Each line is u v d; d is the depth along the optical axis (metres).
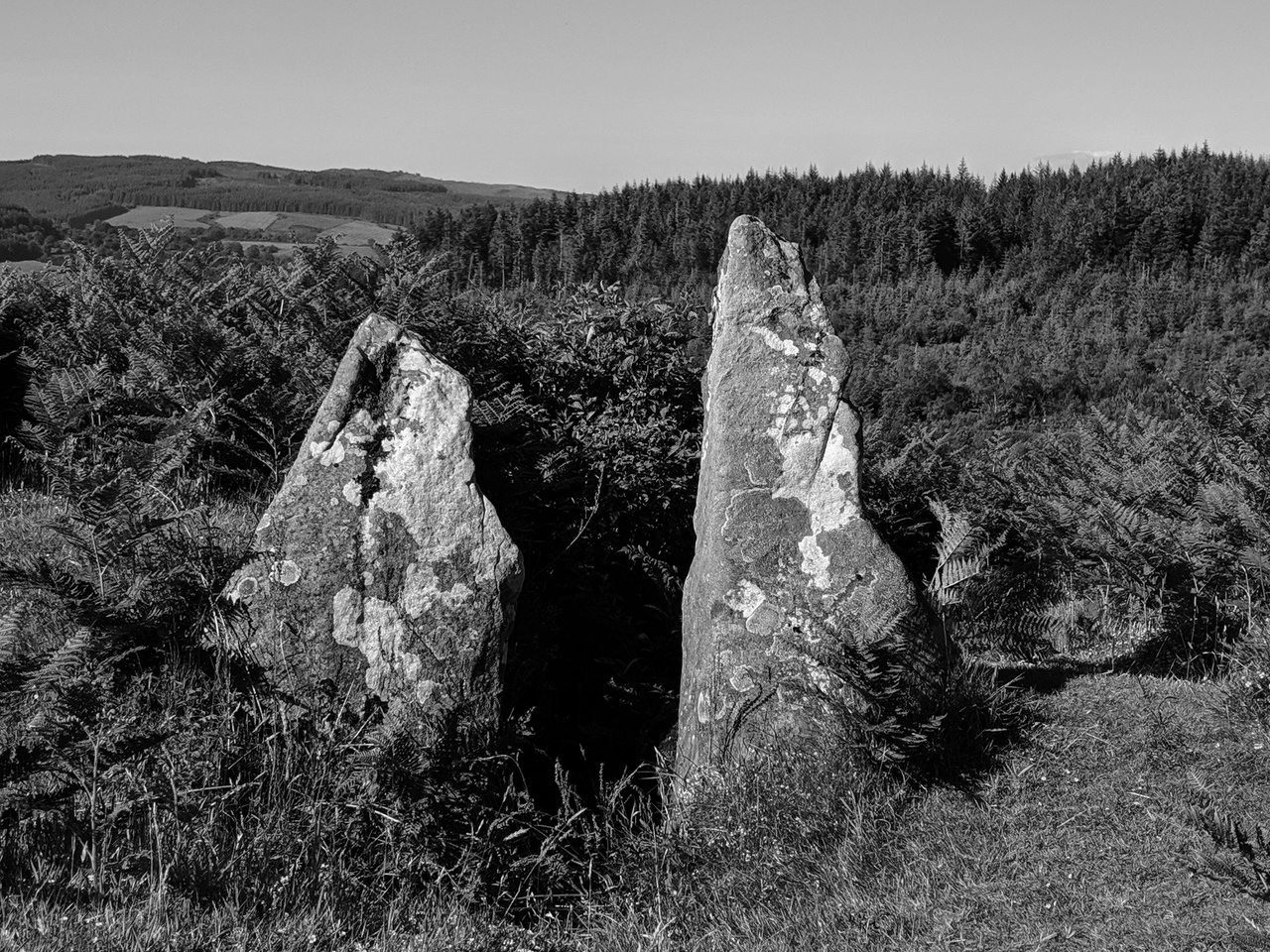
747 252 6.12
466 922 4.35
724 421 6.04
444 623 5.63
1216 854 4.40
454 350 8.30
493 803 5.23
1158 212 123.25
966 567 6.96
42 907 3.65
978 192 153.25
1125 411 9.80
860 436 5.95
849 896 4.54
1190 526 6.84
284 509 5.62
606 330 9.35
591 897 5.03
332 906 4.26
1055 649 6.95
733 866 4.93
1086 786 5.10
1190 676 6.35
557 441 8.01
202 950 3.67
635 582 7.91
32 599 5.47
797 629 5.77
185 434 7.00
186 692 5.24
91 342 8.91
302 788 4.91
